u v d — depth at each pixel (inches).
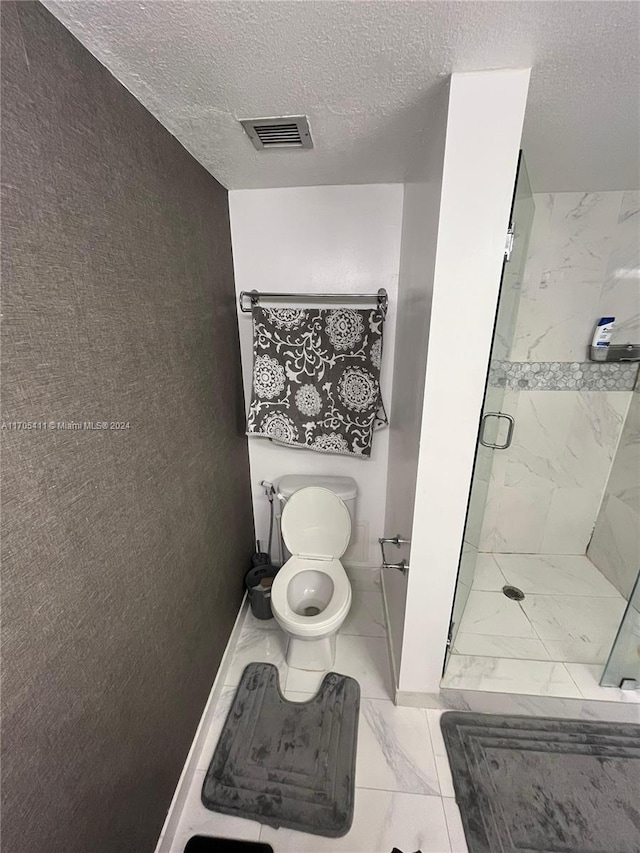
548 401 77.9
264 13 25.8
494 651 62.9
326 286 65.3
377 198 60.2
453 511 45.8
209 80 32.9
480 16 26.2
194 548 49.9
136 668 35.8
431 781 47.3
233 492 67.3
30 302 23.2
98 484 30.0
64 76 25.9
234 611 68.3
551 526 86.2
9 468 21.7
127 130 33.6
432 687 55.4
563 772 48.3
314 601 69.6
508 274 40.6
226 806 45.2
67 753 26.6
